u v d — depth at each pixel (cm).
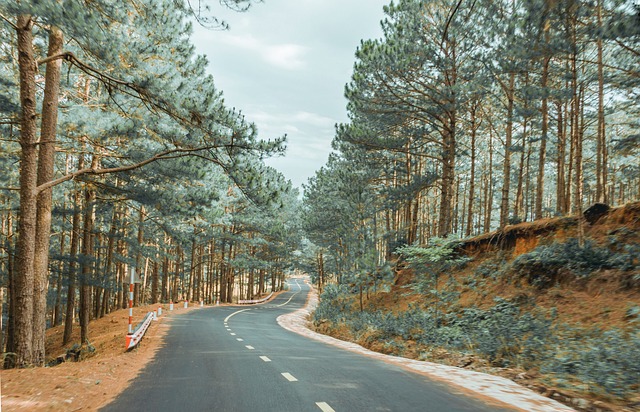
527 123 2927
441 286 2317
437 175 2645
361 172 3444
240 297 7381
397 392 724
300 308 5322
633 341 959
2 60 1666
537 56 1338
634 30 924
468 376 898
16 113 1527
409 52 2275
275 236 5516
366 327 1977
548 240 1958
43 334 1242
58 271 2372
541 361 1016
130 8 1417
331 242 4881
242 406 646
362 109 2522
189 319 2936
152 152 1664
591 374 818
